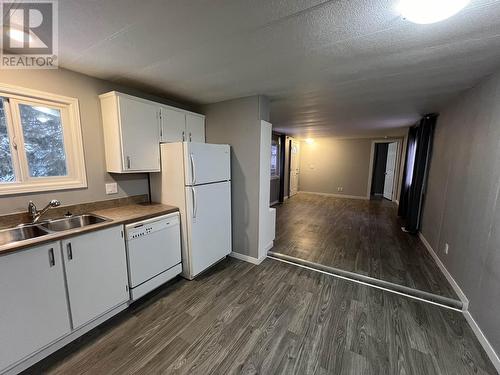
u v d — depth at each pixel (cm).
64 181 204
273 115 381
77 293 162
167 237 229
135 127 222
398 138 682
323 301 215
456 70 188
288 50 156
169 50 157
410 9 105
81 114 206
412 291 228
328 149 793
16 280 133
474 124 216
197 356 155
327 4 108
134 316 193
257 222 286
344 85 230
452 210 254
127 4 108
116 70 195
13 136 176
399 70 190
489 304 162
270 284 244
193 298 218
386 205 645
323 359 153
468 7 107
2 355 131
